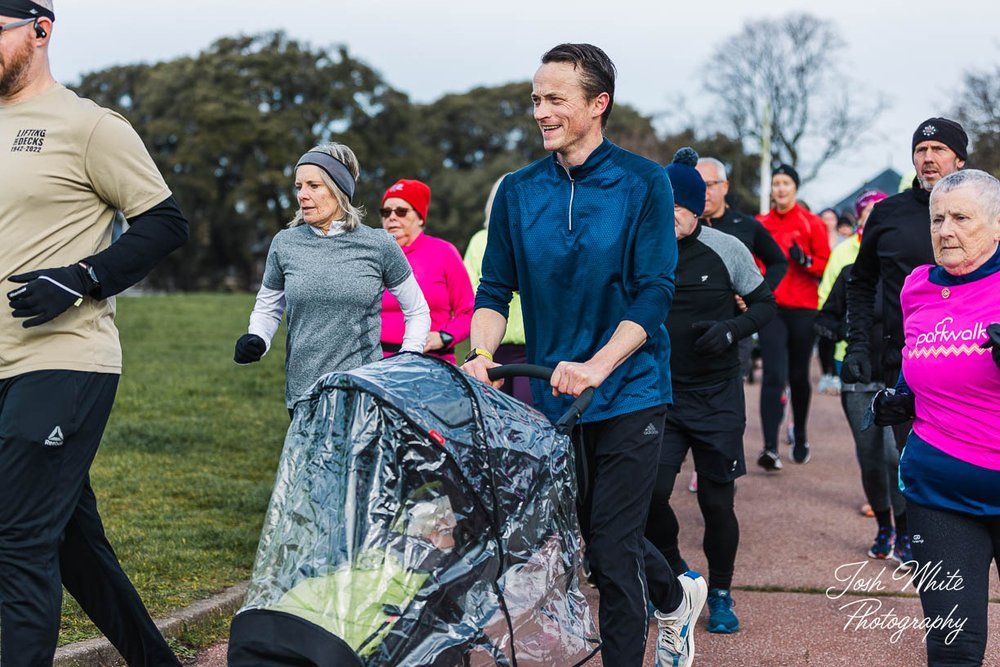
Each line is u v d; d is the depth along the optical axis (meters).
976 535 3.63
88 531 3.83
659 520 5.00
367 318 4.80
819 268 9.27
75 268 3.54
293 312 4.79
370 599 2.78
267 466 8.65
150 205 3.73
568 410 3.47
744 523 7.34
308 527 2.90
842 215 18.56
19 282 3.46
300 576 2.84
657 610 4.23
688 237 5.35
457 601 2.90
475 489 2.96
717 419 5.12
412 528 2.88
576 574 3.29
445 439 2.93
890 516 6.45
